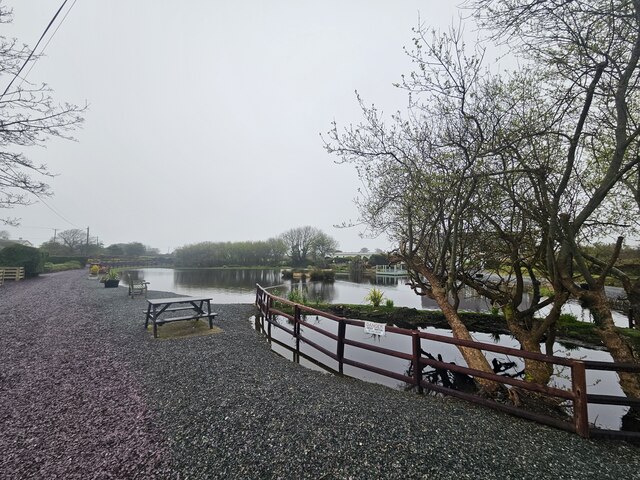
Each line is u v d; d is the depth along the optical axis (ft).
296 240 184.24
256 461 8.36
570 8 11.54
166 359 17.31
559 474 8.07
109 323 26.50
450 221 20.10
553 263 14.82
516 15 11.86
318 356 20.49
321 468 8.11
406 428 10.13
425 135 20.12
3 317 28.04
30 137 20.11
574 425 10.47
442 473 7.96
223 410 11.19
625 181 13.88
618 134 12.32
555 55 13.61
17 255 70.08
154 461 8.35
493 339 26.20
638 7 10.39
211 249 190.80
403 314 32.65
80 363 16.39
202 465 8.20
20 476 7.73
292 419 10.55
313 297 59.11
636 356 13.48
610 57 11.96
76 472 7.89
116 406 11.52
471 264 22.12
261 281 98.48
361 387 14.88
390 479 7.73
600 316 13.89
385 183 23.81
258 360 17.84
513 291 21.95
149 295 47.21
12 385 13.39
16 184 20.38
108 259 156.56
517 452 9.02
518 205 15.43
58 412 11.06
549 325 15.51
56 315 29.40
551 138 16.34
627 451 9.39
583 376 10.28
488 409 12.42
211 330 25.14
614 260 13.44
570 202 16.57
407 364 19.97
